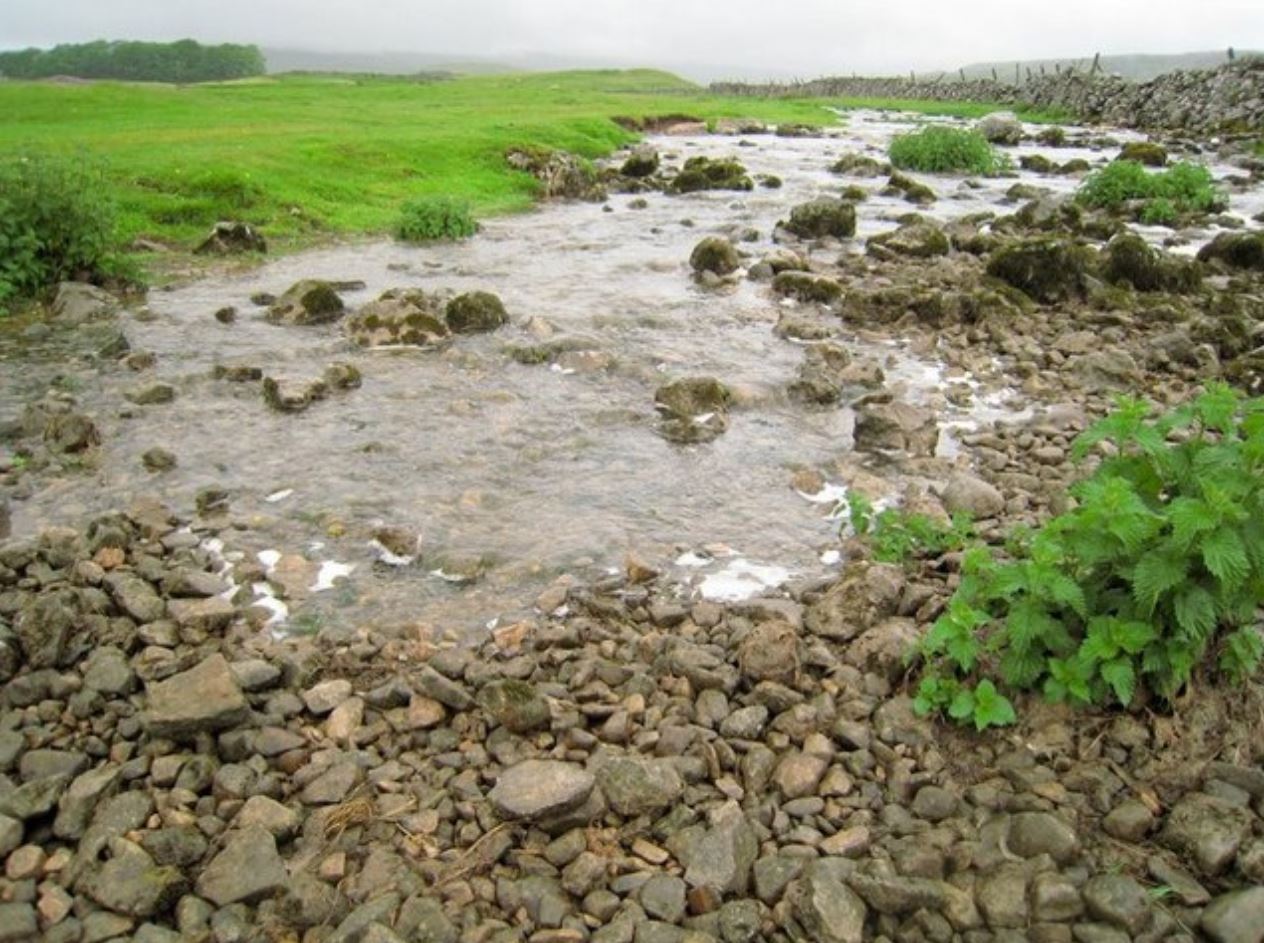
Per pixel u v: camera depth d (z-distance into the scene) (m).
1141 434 5.86
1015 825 4.93
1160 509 5.79
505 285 17.50
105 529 7.88
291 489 9.12
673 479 9.47
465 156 31.03
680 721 5.84
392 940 4.25
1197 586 5.21
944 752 5.53
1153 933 4.34
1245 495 5.36
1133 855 4.84
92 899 4.53
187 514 8.60
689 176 31.25
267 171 24.91
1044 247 16.19
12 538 8.13
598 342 13.49
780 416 11.16
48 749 5.55
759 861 4.79
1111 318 14.68
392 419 10.90
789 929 4.46
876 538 8.12
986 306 14.72
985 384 12.35
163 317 14.93
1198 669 5.60
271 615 7.09
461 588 7.50
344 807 5.17
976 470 9.57
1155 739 5.39
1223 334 13.44
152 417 10.86
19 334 13.98
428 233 22.00
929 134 37.59
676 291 17.20
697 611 7.01
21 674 6.18
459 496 9.00
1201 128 49.78
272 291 16.73
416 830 5.05
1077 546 5.46
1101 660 5.51
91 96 44.66
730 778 5.39
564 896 4.64
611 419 10.95
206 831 5.00
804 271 17.98
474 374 12.48
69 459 9.67
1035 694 5.69
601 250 21.12
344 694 6.06
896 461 9.77
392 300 14.28
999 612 6.23
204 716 5.54
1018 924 4.45
